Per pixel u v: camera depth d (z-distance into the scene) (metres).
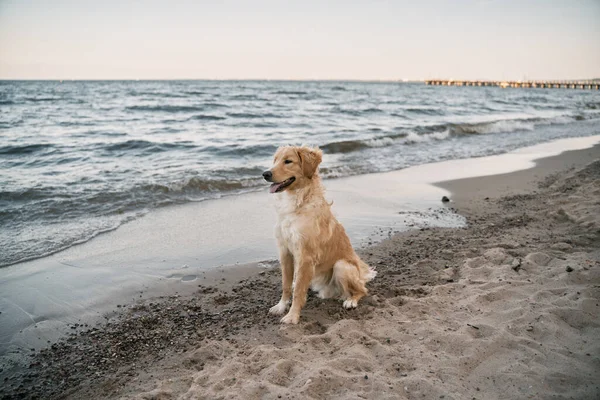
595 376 2.75
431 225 6.91
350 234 6.49
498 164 12.03
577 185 8.76
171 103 35.28
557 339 3.26
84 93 52.97
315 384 2.84
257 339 3.74
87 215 7.08
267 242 6.22
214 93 56.81
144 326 4.00
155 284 4.87
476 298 4.13
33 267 5.18
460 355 3.19
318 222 4.29
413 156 13.27
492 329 3.49
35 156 11.92
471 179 10.14
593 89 126.25
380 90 89.62
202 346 3.58
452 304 4.11
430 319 3.83
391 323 3.82
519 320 3.58
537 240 5.79
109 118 23.30
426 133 17.33
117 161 11.42
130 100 39.28
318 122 22.09
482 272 4.87
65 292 4.61
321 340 3.57
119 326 4.00
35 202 7.49
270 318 4.19
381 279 4.98
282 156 4.26
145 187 8.49
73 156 11.97
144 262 5.43
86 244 5.94
